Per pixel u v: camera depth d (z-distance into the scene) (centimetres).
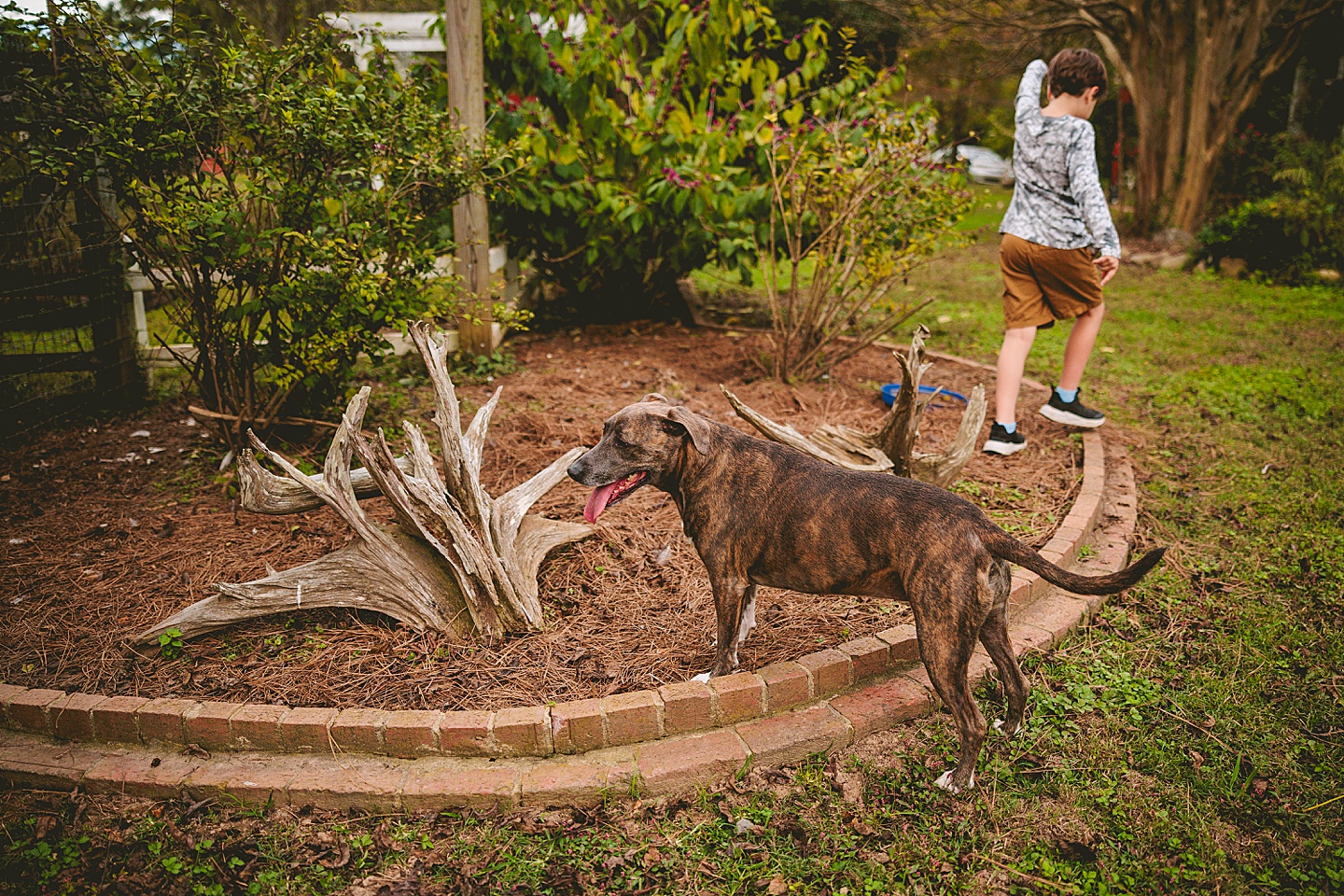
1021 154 561
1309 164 1412
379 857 282
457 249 705
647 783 306
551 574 420
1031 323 573
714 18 721
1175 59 1650
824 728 328
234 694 337
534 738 316
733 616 339
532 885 269
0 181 523
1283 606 420
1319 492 540
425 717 320
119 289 629
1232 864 276
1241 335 921
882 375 733
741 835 288
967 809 297
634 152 734
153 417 629
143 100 443
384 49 565
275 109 460
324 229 504
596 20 725
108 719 324
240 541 446
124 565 425
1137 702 351
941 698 302
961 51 1969
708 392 665
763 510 326
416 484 368
